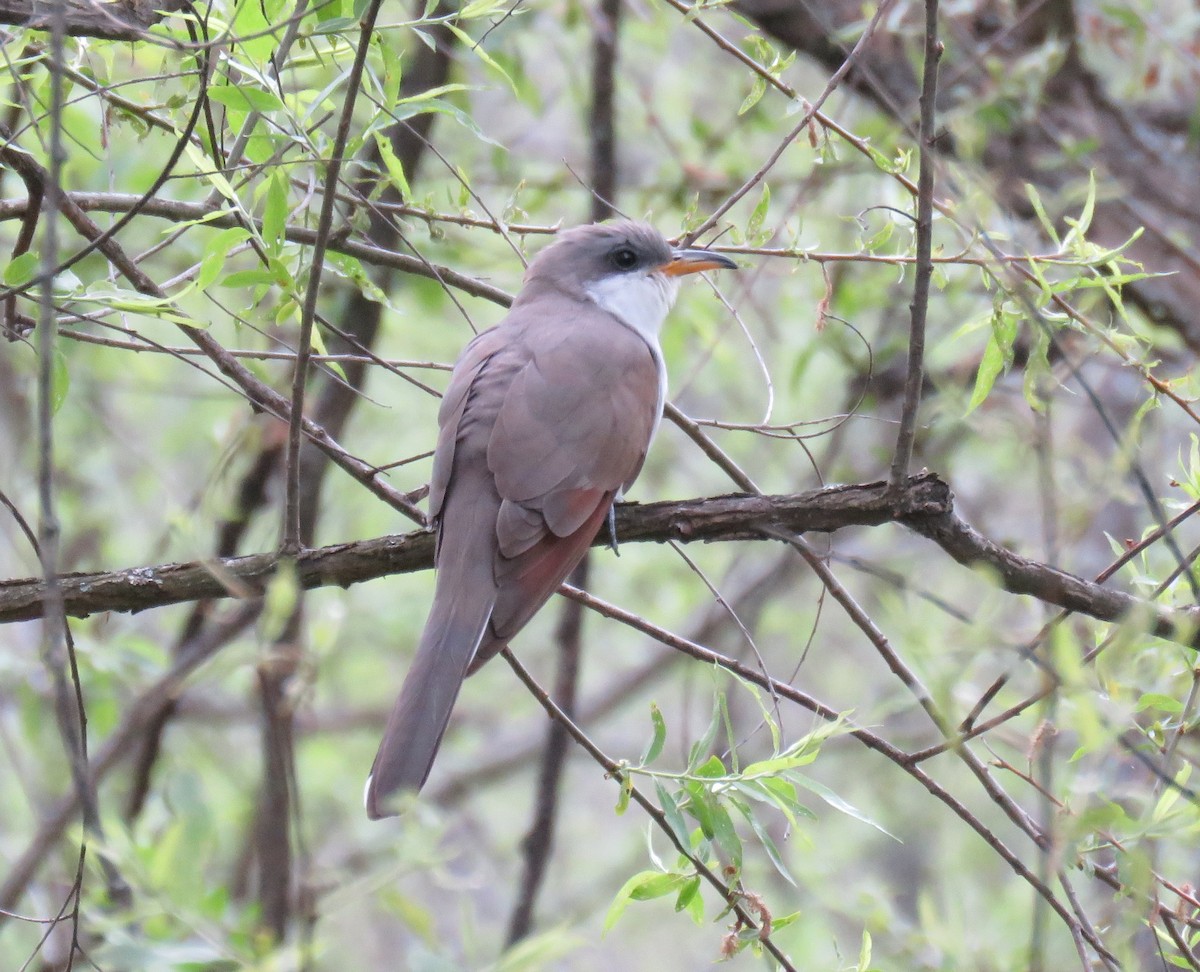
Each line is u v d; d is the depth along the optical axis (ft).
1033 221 36.01
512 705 63.21
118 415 55.72
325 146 26.76
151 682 42.32
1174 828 20.29
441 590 25.34
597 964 59.47
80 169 38.60
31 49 26.91
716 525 24.70
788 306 46.09
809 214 42.19
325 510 52.85
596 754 24.16
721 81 54.13
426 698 24.25
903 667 25.23
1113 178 37.09
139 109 27.61
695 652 26.02
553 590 25.62
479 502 26.04
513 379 27.35
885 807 57.93
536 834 41.68
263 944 24.38
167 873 24.88
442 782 58.95
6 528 45.80
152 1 27.30
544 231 30.50
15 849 49.75
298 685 33.42
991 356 25.88
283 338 41.96
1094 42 40.50
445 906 56.80
